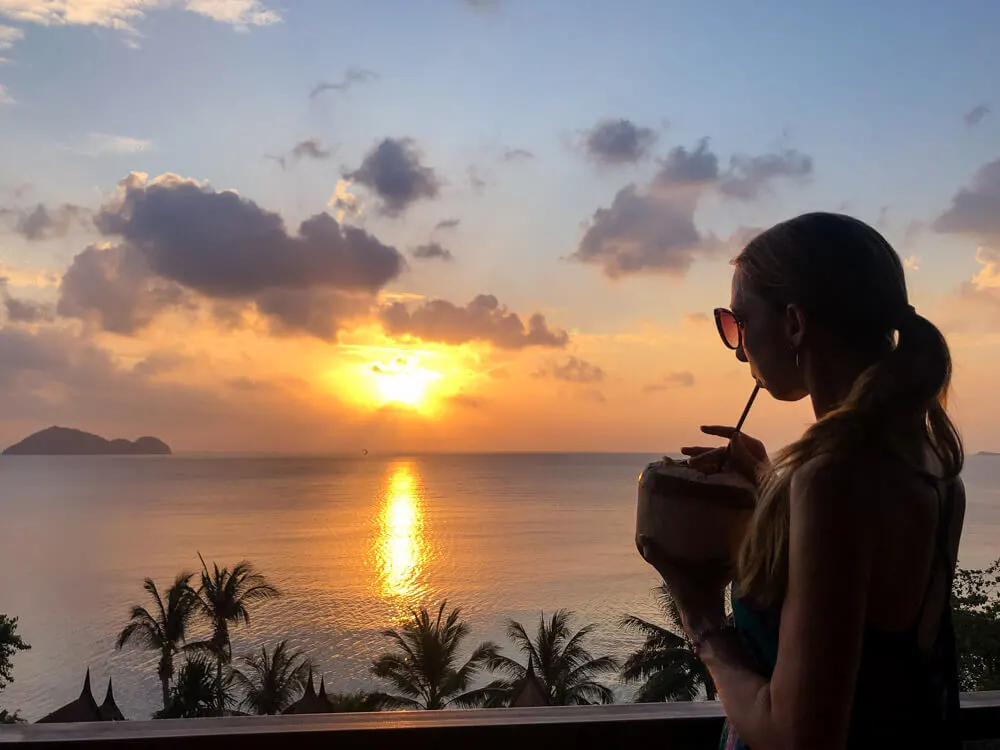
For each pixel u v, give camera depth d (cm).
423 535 15325
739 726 92
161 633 4800
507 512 19612
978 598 1880
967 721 149
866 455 88
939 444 101
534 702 3919
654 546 104
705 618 100
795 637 87
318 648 7575
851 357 99
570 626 8544
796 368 104
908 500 89
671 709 144
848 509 86
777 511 92
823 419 92
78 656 7938
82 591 10988
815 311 99
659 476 104
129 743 126
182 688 4375
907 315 98
